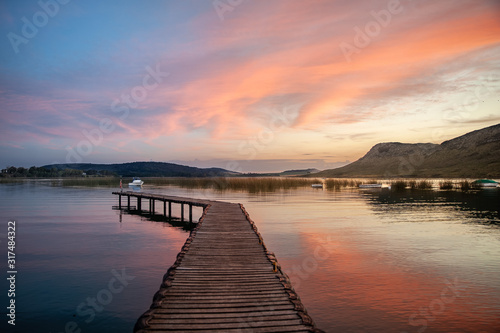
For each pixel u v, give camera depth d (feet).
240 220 53.26
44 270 36.63
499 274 34.09
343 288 30.22
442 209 88.38
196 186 225.56
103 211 93.50
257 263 29.76
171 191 174.29
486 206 94.12
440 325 23.21
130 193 107.76
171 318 18.44
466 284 31.19
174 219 82.48
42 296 29.07
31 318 24.79
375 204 103.30
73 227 65.98
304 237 53.01
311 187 200.34
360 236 53.52
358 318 24.30
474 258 40.11
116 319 24.81
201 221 52.21
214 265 29.12
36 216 81.25
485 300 27.45
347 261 39.06
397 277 33.27
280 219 72.43
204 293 22.38
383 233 55.98
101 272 35.94
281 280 25.00
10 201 120.26
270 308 20.03
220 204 77.51
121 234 58.75
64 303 27.61
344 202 110.73
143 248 47.47
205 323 17.88
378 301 27.32
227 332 16.94
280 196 138.82
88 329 23.21
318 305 26.53
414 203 104.47
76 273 35.55
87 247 48.01
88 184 284.00
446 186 168.66
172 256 42.88
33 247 47.91
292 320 18.47
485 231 57.31
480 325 23.22
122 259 41.34
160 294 21.53
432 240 50.19
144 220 78.43
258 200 120.06
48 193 164.86
